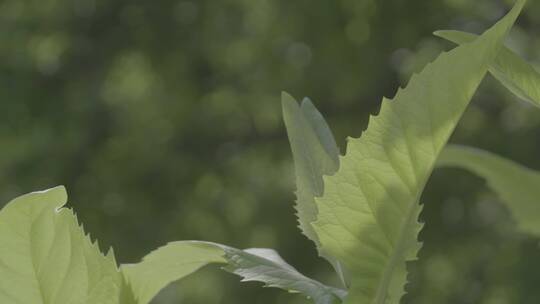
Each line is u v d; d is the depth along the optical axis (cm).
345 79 845
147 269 89
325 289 85
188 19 893
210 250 89
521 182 122
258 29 879
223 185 943
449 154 124
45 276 79
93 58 895
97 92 884
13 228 78
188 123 946
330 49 804
